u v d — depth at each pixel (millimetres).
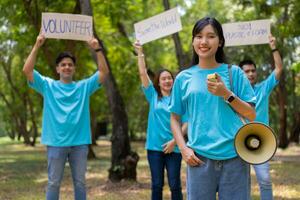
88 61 17719
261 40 6781
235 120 3531
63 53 6133
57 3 13008
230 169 3531
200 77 3621
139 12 17625
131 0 15852
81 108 5953
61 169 5879
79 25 6453
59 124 5828
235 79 3619
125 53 19078
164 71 6445
